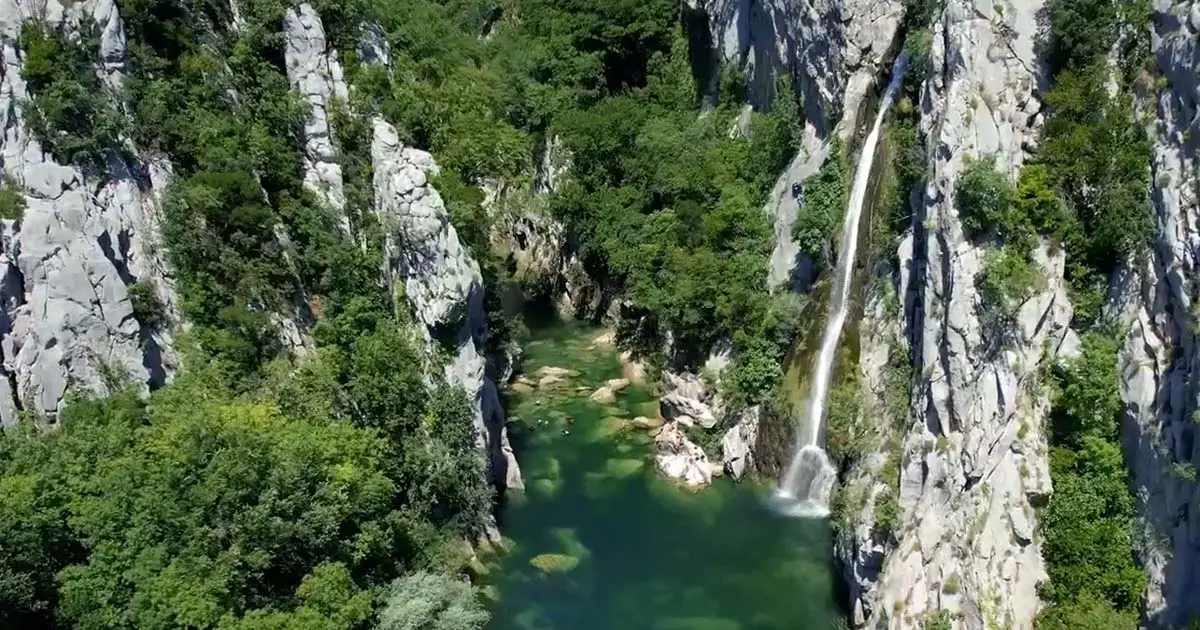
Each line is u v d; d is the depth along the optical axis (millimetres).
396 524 33938
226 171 38094
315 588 29547
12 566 27844
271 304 37750
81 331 33531
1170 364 27266
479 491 37844
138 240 35938
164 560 28859
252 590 29469
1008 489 29359
